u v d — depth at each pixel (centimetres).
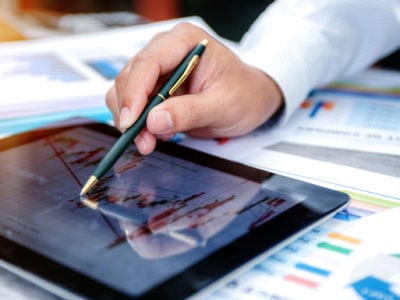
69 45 73
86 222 33
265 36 59
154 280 27
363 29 63
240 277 30
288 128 52
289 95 51
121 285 27
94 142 45
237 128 48
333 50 60
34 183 38
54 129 48
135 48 72
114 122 47
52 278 27
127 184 38
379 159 45
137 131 40
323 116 55
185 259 29
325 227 35
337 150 47
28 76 62
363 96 60
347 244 33
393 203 38
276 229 32
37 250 30
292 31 58
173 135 46
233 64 47
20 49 71
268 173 40
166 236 31
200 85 46
